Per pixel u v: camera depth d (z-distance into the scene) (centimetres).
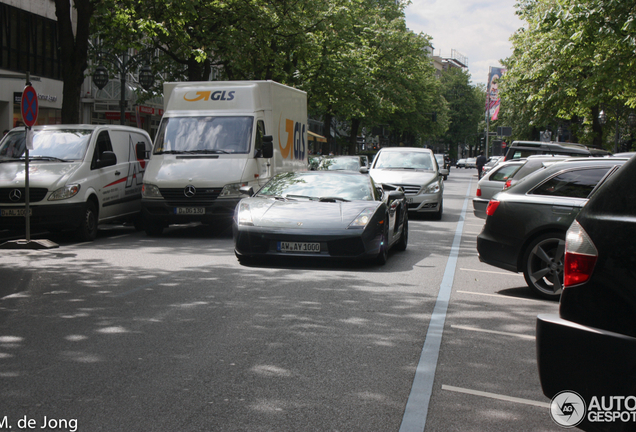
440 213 1914
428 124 6438
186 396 425
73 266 964
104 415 392
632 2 1662
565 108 3228
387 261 1064
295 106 1738
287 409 406
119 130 1477
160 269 938
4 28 2998
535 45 3095
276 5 2686
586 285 324
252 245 963
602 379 314
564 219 780
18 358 506
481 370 501
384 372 486
